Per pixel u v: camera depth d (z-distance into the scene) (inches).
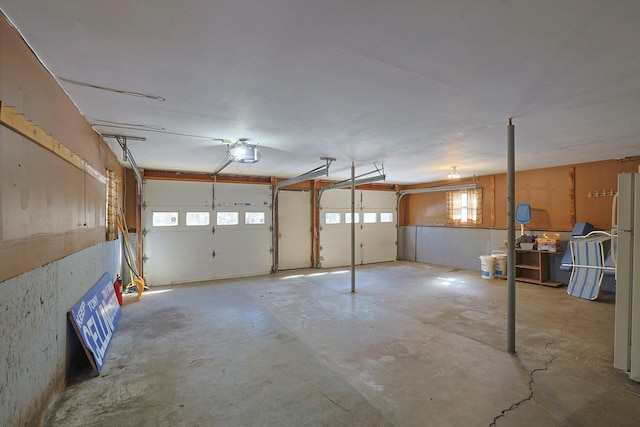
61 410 80.5
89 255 118.5
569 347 118.6
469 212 289.1
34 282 69.4
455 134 137.0
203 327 141.4
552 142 152.2
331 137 141.8
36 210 70.4
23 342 64.1
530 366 104.1
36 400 70.7
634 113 109.3
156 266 231.9
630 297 99.0
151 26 58.6
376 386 92.6
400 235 352.8
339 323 145.8
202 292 207.6
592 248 187.9
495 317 153.6
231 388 91.5
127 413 79.7
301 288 217.5
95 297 121.0
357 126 125.3
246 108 104.1
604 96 94.3
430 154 180.7
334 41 64.5
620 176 101.0
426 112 108.7
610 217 199.8
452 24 58.7
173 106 101.3
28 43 64.4
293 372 100.7
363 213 328.8
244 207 264.5
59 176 84.9
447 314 158.4
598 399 85.9
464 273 269.0
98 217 134.3
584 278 189.9
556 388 91.1
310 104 100.7
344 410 81.3
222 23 57.7
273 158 193.0
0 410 54.7
